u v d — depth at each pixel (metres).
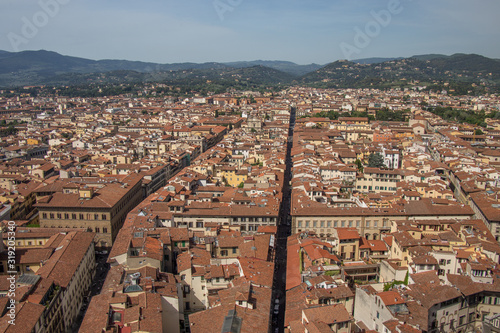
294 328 112.56
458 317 122.31
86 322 108.50
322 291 128.00
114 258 149.75
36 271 150.75
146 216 191.75
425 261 138.62
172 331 127.69
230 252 172.25
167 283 134.38
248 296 123.56
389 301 115.88
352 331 121.00
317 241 167.75
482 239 160.75
